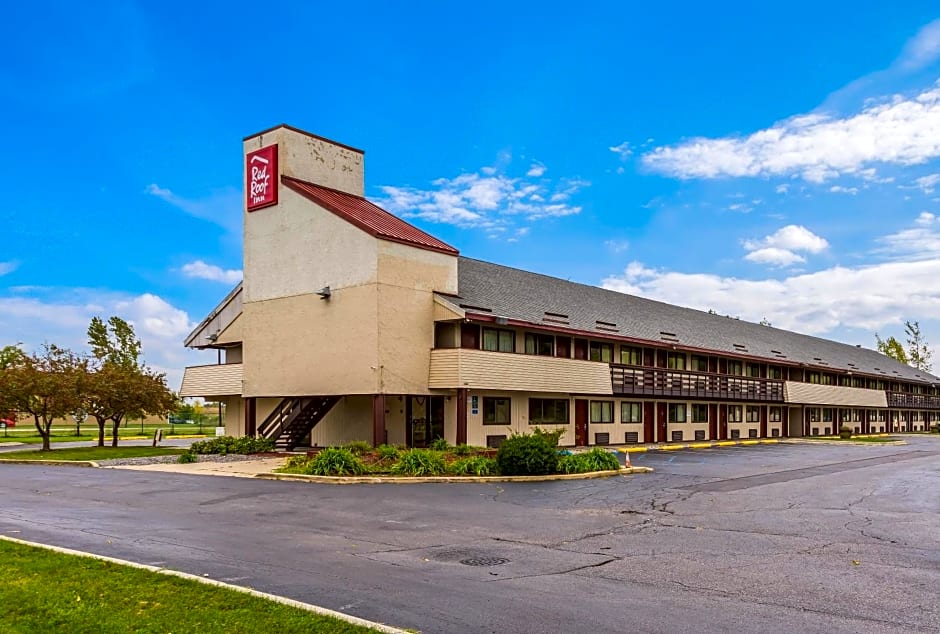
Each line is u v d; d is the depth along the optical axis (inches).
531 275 1553.9
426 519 519.8
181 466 914.1
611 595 318.3
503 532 470.3
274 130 1204.5
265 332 1200.8
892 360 3105.3
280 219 1192.8
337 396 1143.0
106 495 642.2
